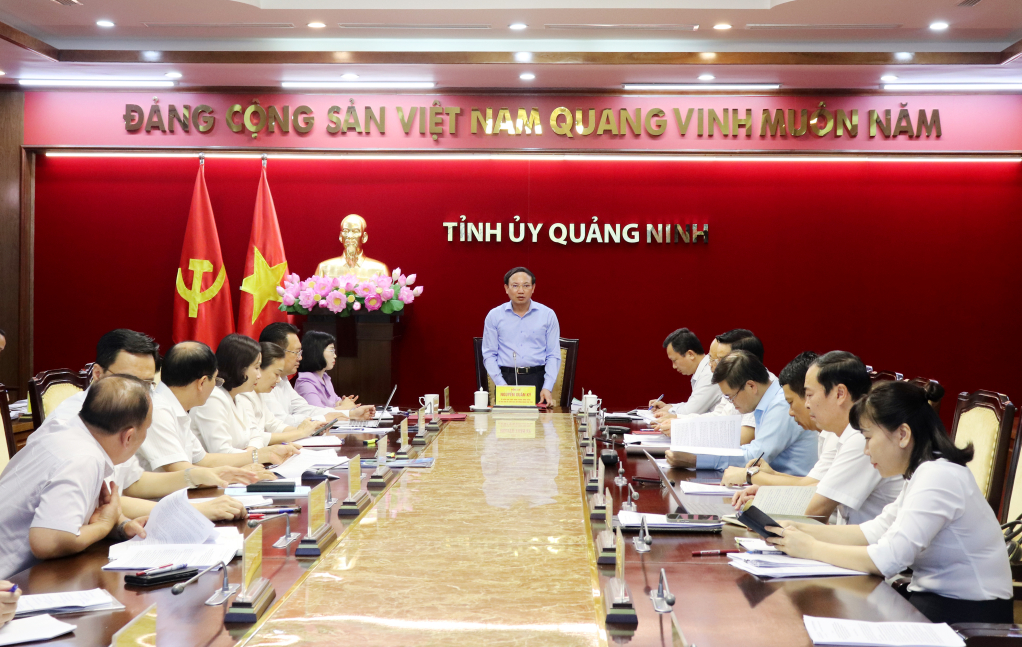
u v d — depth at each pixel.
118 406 2.15
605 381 6.90
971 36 5.93
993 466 3.20
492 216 6.89
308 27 5.87
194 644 1.44
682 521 2.29
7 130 6.70
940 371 6.75
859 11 5.44
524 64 6.00
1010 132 6.59
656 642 1.46
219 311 6.70
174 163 6.87
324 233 6.89
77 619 1.56
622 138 6.73
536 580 1.80
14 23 5.75
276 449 3.23
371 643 1.45
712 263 6.84
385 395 6.33
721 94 6.68
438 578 1.81
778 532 1.98
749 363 3.40
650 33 5.94
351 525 2.28
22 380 6.76
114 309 6.85
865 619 1.59
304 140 6.75
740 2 5.45
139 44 6.12
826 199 6.79
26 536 2.08
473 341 6.47
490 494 2.68
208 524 2.06
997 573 2.00
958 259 6.74
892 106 6.62
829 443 2.77
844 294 6.78
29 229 6.79
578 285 6.90
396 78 6.45
